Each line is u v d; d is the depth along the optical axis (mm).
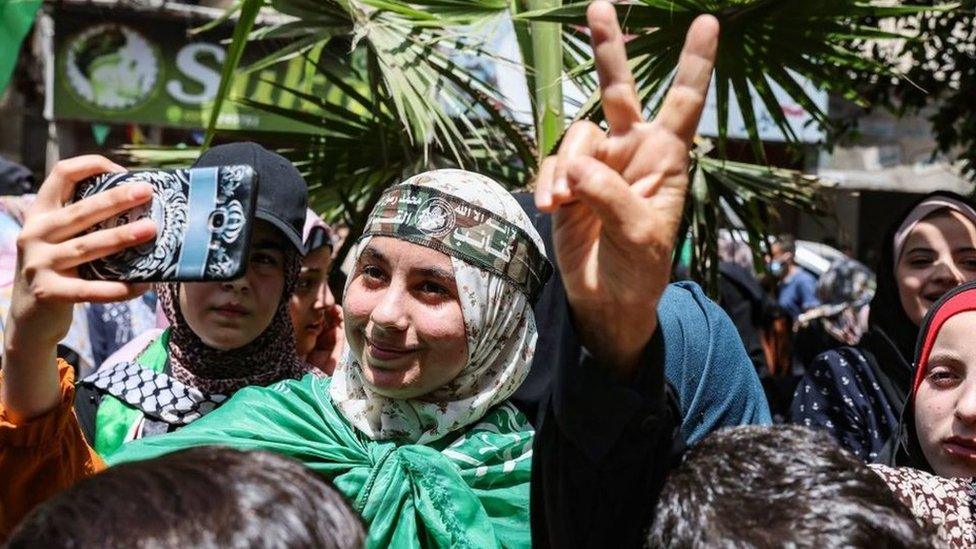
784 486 1181
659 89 2721
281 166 2260
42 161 7281
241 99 3398
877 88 4344
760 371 4387
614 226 1141
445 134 2869
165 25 6375
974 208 2754
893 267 2807
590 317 1223
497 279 1742
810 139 5867
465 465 1728
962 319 1854
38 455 1430
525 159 3158
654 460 1299
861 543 1127
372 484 1693
